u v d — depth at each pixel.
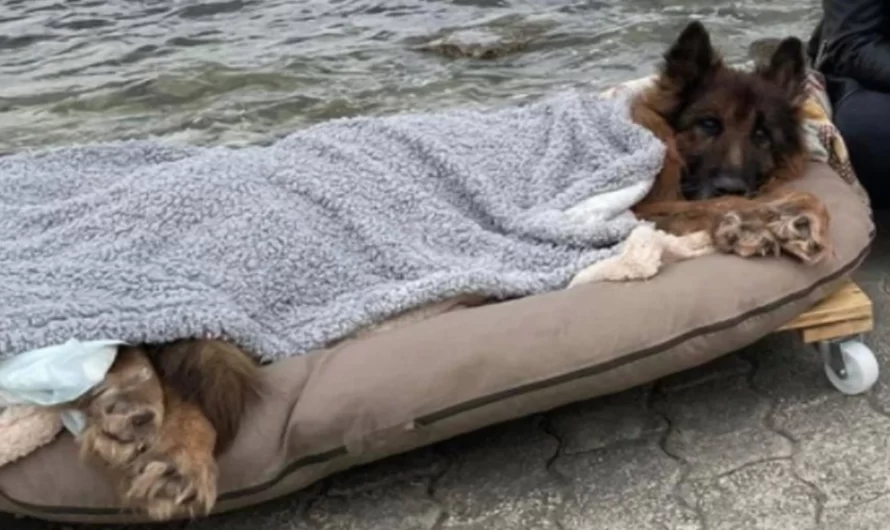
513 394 1.49
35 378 1.36
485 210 1.77
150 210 1.59
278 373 1.47
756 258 1.63
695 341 1.56
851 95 2.07
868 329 1.67
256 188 1.64
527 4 4.06
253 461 1.42
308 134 1.81
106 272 1.51
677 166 1.88
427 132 1.83
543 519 1.51
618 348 1.52
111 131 3.07
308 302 1.61
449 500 1.55
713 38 3.51
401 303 1.58
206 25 4.01
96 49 3.77
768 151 1.91
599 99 1.95
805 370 1.76
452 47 3.60
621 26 3.71
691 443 1.63
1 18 4.17
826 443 1.61
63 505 1.40
